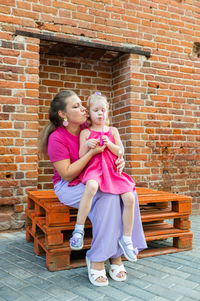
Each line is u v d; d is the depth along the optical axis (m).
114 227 2.11
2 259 2.52
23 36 3.57
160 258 2.56
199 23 4.86
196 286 1.98
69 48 4.01
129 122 4.23
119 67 4.46
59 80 4.25
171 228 2.86
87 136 2.35
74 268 2.31
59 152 2.27
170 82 4.55
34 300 1.77
